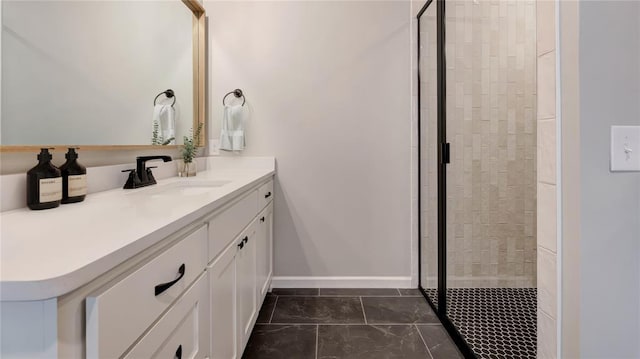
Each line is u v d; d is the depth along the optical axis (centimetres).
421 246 245
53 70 113
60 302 48
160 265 74
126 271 62
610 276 84
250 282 166
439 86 207
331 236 248
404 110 245
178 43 207
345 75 244
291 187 247
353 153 246
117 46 149
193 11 228
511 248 227
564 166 88
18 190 99
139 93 167
